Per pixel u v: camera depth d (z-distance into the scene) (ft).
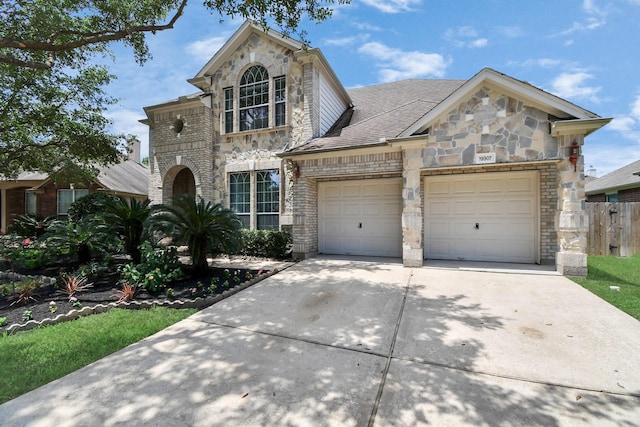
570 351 11.93
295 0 21.30
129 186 63.82
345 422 8.09
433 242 31.22
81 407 8.77
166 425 8.01
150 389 9.65
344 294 19.81
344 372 10.63
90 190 57.26
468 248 30.01
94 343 12.91
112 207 27.61
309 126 36.06
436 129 26.02
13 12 24.82
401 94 45.11
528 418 8.21
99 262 27.45
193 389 9.63
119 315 16.38
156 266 21.88
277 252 33.42
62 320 15.57
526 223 28.07
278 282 23.00
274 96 38.50
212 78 41.83
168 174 44.29
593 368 10.69
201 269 24.50
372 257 33.27
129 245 28.19
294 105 37.24
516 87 23.17
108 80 41.06
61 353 12.04
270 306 17.88
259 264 29.48
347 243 35.22
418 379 10.14
